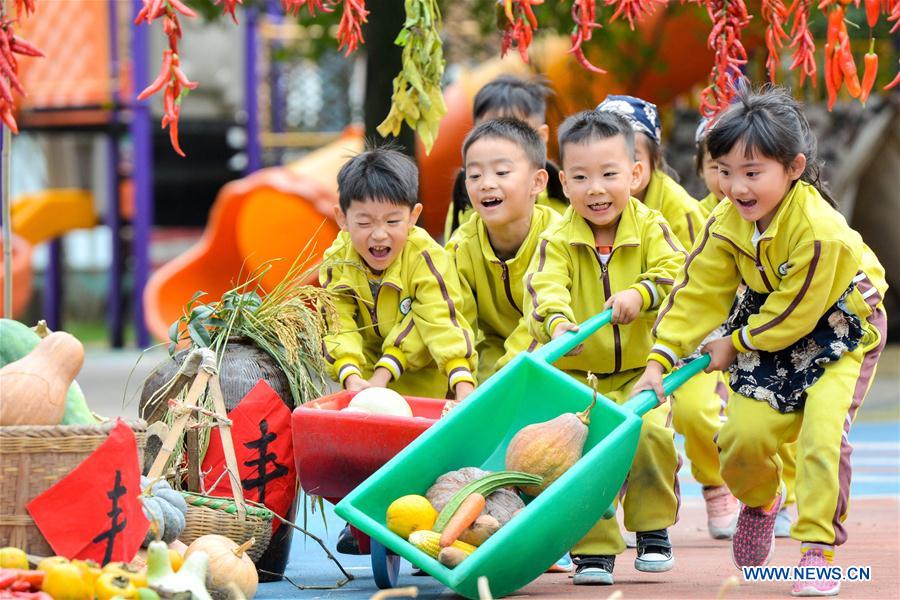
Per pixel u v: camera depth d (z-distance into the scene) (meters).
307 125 35.28
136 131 31.00
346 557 9.85
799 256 7.61
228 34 32.53
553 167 10.33
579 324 8.80
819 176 7.91
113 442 6.75
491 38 26.36
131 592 5.94
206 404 8.37
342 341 9.13
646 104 10.27
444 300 9.17
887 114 28.27
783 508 10.84
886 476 14.71
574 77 20.59
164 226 38.81
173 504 7.52
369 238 9.02
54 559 6.12
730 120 7.59
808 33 7.64
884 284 8.83
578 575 8.20
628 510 8.63
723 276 8.06
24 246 36.12
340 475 8.02
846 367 7.87
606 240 8.86
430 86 9.06
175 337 8.80
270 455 8.45
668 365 8.01
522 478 7.44
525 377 7.87
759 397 7.97
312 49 24.61
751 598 7.66
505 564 7.00
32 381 6.71
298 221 26.42
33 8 7.16
